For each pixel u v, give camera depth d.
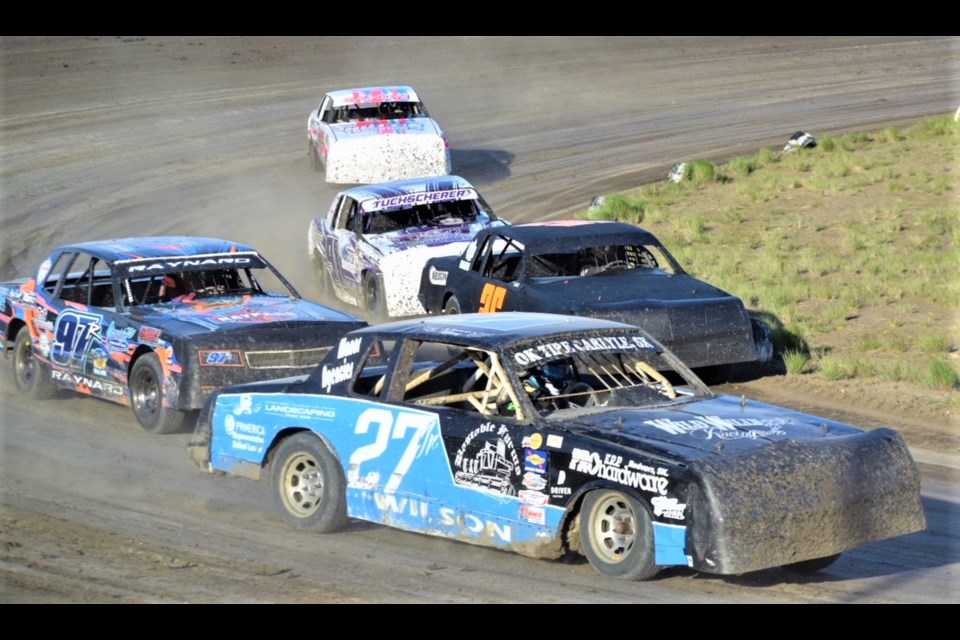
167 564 26.53
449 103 125.62
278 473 29.98
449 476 26.61
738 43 157.38
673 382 37.41
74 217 83.50
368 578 25.70
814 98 125.75
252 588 24.94
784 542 23.45
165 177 94.75
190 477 35.09
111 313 42.22
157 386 39.56
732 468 23.41
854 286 63.78
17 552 27.05
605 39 161.38
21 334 46.09
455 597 24.34
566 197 88.25
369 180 81.44
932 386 47.00
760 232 77.50
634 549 24.22
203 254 44.44
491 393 27.14
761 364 51.38
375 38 160.88
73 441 39.09
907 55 148.88
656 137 108.94
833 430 25.92
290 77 137.12
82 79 132.50
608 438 24.70
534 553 25.34
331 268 63.88
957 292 61.50
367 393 29.27
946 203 81.81
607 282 47.22
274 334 39.72
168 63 142.00
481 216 63.12
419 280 56.47
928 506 32.97
